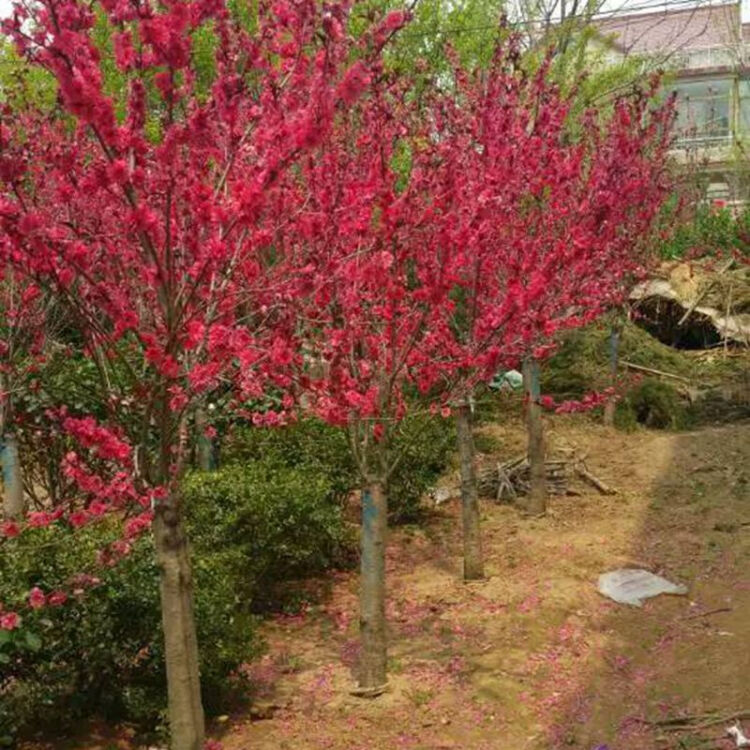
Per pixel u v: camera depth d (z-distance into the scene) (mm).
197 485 6410
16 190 3033
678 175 15242
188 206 3449
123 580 4520
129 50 3023
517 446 10234
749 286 13766
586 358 12125
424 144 5770
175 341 3326
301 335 4559
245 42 3436
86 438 3225
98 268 4199
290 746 4566
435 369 5238
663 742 4457
